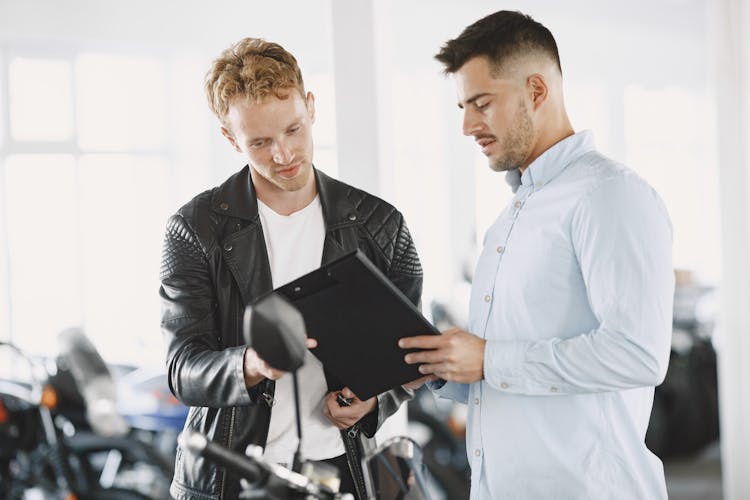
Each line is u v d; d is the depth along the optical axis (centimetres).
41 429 354
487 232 179
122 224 593
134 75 593
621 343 153
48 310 560
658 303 154
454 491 389
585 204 159
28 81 548
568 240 162
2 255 542
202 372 175
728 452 373
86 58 572
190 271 186
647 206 156
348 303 158
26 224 551
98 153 580
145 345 525
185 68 602
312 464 125
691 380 524
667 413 520
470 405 178
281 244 188
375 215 192
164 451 389
